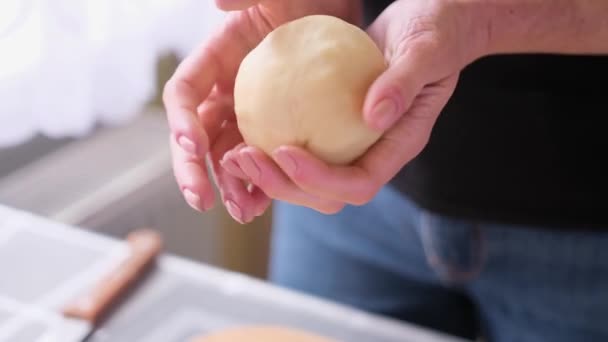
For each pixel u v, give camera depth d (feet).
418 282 3.05
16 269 2.93
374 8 2.63
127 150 4.58
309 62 1.97
